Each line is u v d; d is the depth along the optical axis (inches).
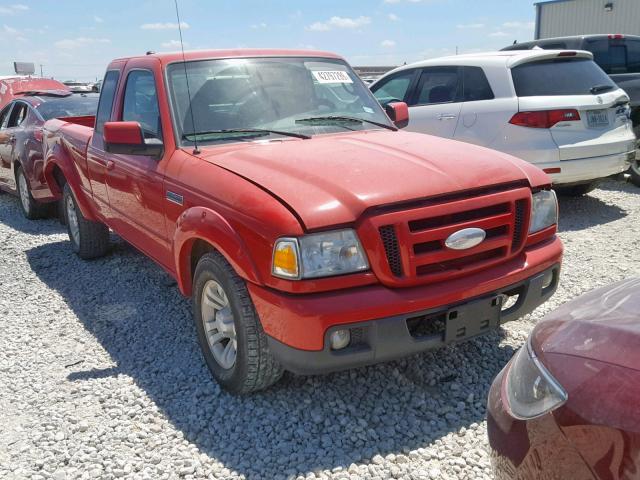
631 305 85.1
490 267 131.0
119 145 159.6
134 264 245.9
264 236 119.7
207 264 136.9
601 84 276.7
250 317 128.2
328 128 172.2
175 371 155.9
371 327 117.8
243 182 132.0
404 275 120.0
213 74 172.4
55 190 268.2
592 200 318.7
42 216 338.3
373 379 146.0
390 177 127.6
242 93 171.2
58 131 257.3
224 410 136.3
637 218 281.3
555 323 89.3
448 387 141.9
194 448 123.9
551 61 274.4
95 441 127.8
